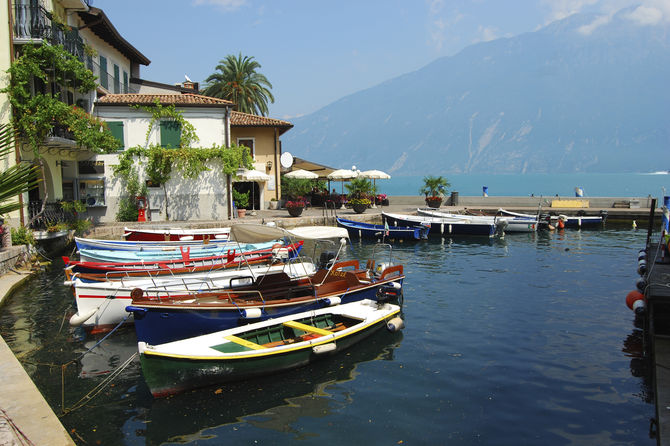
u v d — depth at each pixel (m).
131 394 8.76
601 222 35.53
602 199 38.97
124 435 7.46
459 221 31.30
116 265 15.41
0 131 5.48
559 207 39.34
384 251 24.77
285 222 28.27
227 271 15.59
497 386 8.98
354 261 14.76
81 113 21.31
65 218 22.19
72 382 9.24
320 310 11.66
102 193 27.23
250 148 36.00
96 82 27.75
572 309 13.85
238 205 33.16
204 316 10.43
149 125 27.72
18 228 18.20
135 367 9.98
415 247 26.19
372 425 7.68
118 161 27.36
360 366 9.91
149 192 27.91
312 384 9.13
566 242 28.03
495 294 15.58
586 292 15.84
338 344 10.30
